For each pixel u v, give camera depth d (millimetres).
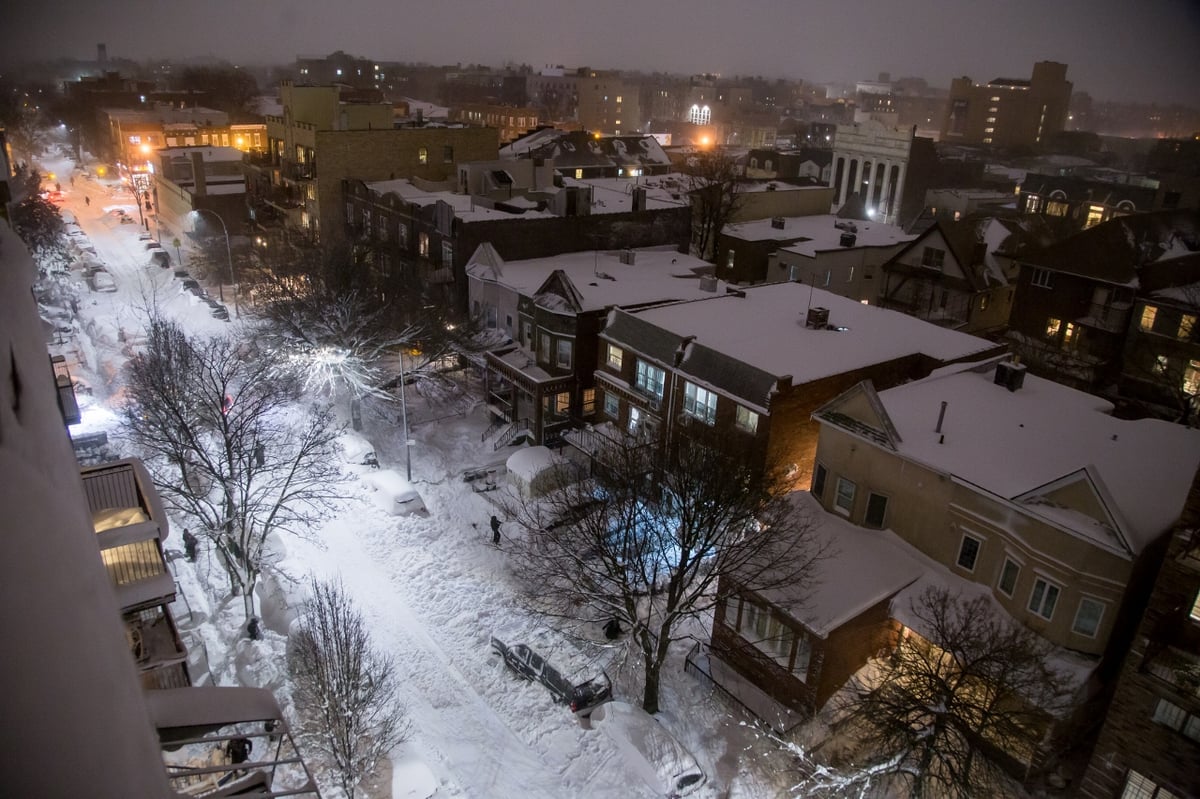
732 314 37688
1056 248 46156
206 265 67812
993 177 108375
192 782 18844
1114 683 21953
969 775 20547
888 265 55250
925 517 24688
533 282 43406
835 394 31125
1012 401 28859
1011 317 49000
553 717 24094
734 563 24297
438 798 20375
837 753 22281
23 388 1894
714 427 31484
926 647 22922
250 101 142625
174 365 34062
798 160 103875
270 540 31203
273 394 34906
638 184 71062
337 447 36750
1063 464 24141
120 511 20078
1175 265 41594
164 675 19984
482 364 43062
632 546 25625
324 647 20875
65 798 1429
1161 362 40969
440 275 47344
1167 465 24172
